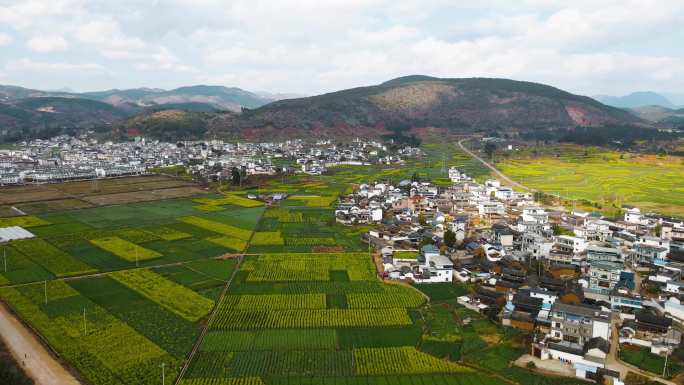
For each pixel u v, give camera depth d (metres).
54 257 148.25
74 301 115.69
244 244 168.38
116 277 132.75
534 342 95.75
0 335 97.25
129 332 100.00
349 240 176.62
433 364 89.25
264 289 126.44
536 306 110.69
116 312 110.12
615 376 83.81
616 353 93.44
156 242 167.88
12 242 162.62
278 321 107.06
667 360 90.12
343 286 129.62
